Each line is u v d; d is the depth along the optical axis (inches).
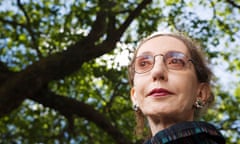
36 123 487.2
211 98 96.6
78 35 434.3
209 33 456.4
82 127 483.5
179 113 85.9
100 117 413.7
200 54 94.6
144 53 91.0
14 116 498.3
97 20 410.9
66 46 442.0
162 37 92.6
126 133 478.3
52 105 408.5
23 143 474.0
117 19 457.4
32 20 483.2
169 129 80.7
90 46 398.0
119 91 466.3
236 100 526.0
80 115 415.2
